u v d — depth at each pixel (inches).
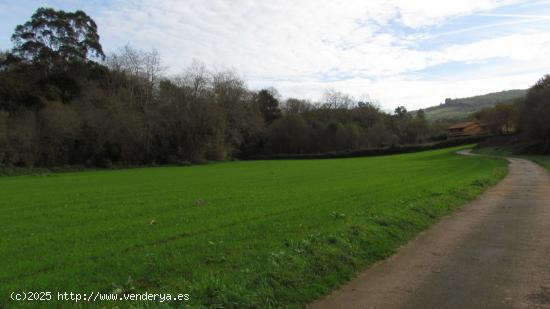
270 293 283.6
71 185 1510.8
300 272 324.5
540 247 422.3
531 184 1043.9
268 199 880.3
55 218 700.7
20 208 844.6
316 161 3565.5
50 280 328.5
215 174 2042.3
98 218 686.5
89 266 369.4
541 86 3068.4
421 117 5556.1
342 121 5310.0
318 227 521.3
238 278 303.6
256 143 4995.1
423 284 317.7
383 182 1253.7
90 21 3821.4
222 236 483.8
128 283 308.7
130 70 3572.8
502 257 388.8
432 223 570.6
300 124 4889.3
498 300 282.2
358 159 3639.3
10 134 2640.3
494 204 732.7
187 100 3607.3
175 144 3599.9
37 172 2568.9
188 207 793.6
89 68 3693.4
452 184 1016.9
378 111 5546.3
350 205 732.7
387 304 279.6
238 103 4087.1
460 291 300.5
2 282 332.2
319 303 284.8
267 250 402.0
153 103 3587.6
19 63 3558.1
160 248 432.5
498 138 3885.3
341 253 378.9
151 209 780.0
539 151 2797.7
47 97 3238.2
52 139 2886.3
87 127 3068.4
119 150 3280.0
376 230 473.7
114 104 3218.5
